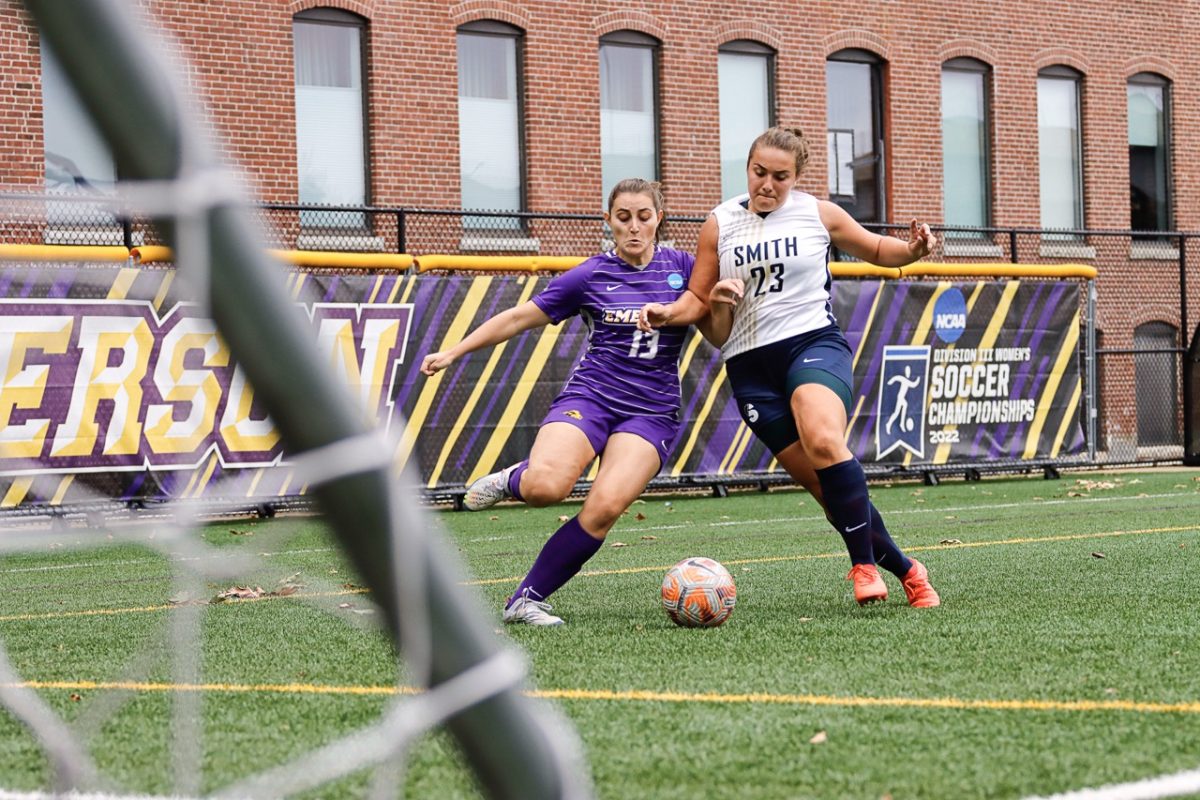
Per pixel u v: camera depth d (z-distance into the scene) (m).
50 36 1.82
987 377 26.45
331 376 2.03
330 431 2.03
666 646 8.29
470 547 16.41
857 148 33.44
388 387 21.33
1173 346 36.25
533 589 9.39
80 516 18.61
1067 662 7.50
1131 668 7.29
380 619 2.15
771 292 9.48
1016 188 34.88
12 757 5.60
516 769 2.21
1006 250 34.56
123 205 1.89
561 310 9.73
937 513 19.47
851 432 25.03
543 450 9.34
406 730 2.20
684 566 9.15
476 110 29.16
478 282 22.03
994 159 34.66
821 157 32.59
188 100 1.90
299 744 5.78
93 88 1.84
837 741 5.66
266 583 12.48
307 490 2.06
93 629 9.94
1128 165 36.53
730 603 9.08
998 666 7.40
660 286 9.71
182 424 19.22
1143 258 35.88
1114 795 4.76
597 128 30.02
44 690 7.29
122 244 20.80
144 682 7.40
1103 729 5.81
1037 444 27.00
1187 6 37.12
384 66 27.84
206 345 19.33
